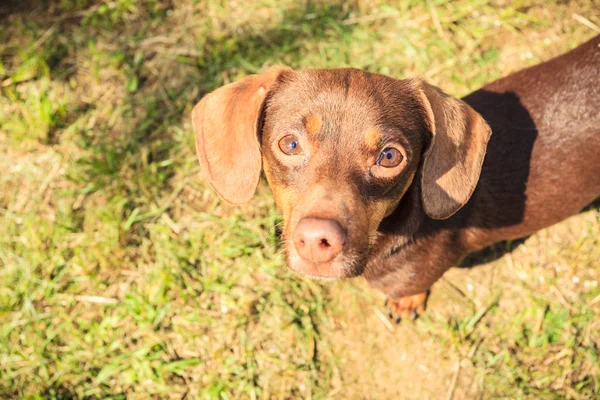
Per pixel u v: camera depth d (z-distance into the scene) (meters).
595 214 0.54
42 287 0.52
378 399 0.49
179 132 0.58
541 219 0.46
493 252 0.54
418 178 0.39
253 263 0.53
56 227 0.54
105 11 0.63
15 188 0.56
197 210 0.55
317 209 0.32
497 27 0.62
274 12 0.64
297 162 0.35
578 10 0.62
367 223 0.34
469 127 0.37
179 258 0.53
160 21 0.63
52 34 0.62
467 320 0.51
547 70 0.45
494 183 0.44
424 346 0.51
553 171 0.43
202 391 0.49
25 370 0.49
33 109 0.58
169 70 0.61
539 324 0.51
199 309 0.52
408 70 0.61
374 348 0.51
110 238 0.54
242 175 0.38
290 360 0.50
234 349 0.51
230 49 0.61
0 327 0.51
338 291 0.52
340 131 0.34
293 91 0.36
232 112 0.38
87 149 0.57
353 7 0.64
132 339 0.51
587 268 0.53
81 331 0.51
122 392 0.49
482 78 0.60
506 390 0.49
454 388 0.50
